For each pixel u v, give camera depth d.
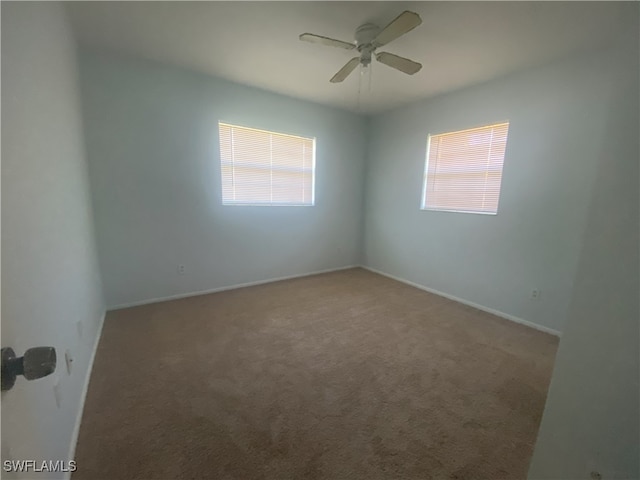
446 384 1.85
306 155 4.04
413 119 3.81
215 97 3.14
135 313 2.82
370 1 1.78
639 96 0.71
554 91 2.51
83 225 2.09
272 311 2.95
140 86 2.73
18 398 0.75
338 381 1.85
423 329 2.63
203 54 2.55
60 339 1.26
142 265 3.00
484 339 2.46
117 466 1.23
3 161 0.81
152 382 1.79
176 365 1.98
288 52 2.48
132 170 2.81
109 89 2.60
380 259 4.52
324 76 2.98
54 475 1.05
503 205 2.94
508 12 1.84
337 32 2.13
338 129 4.21
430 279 3.75
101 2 1.83
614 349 0.76
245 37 2.24
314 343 2.32
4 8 0.89
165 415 1.53
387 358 2.13
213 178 3.29
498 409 1.63
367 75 2.87
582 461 0.85
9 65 0.91
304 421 1.51
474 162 3.21
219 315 2.82
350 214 4.64
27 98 1.07
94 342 2.14
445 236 3.53
